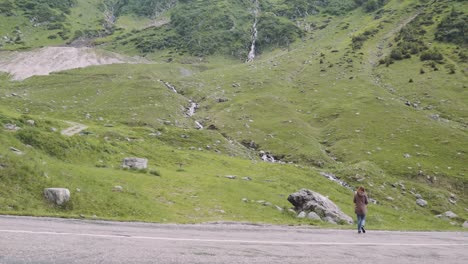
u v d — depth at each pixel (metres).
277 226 26.59
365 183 64.75
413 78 137.88
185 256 12.17
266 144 88.19
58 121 75.81
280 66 170.38
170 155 59.34
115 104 116.44
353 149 85.56
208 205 35.06
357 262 13.64
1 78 172.38
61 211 24.56
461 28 175.12
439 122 99.88
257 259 12.62
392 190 64.25
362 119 102.94
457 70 140.25
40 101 113.62
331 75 149.88
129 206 28.59
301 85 142.12
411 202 61.34
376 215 47.50
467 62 147.50
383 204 59.03
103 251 11.91
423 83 131.00
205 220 28.14
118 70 175.88
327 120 106.19
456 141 87.12
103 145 49.66
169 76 174.62
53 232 14.63
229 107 116.31
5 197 23.17
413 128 95.19
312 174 63.41
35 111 99.94
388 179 67.88
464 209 62.84
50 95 129.00
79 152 43.25
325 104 117.94
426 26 191.00
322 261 13.23
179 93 140.00
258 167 63.00
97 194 28.67
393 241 21.45
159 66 192.38
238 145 86.00
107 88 140.12
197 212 31.94
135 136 75.19
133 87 137.75
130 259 11.20
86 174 33.53
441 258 16.09
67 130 67.69
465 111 106.62
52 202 24.91
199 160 61.09
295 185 55.25
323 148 89.12
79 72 170.62
